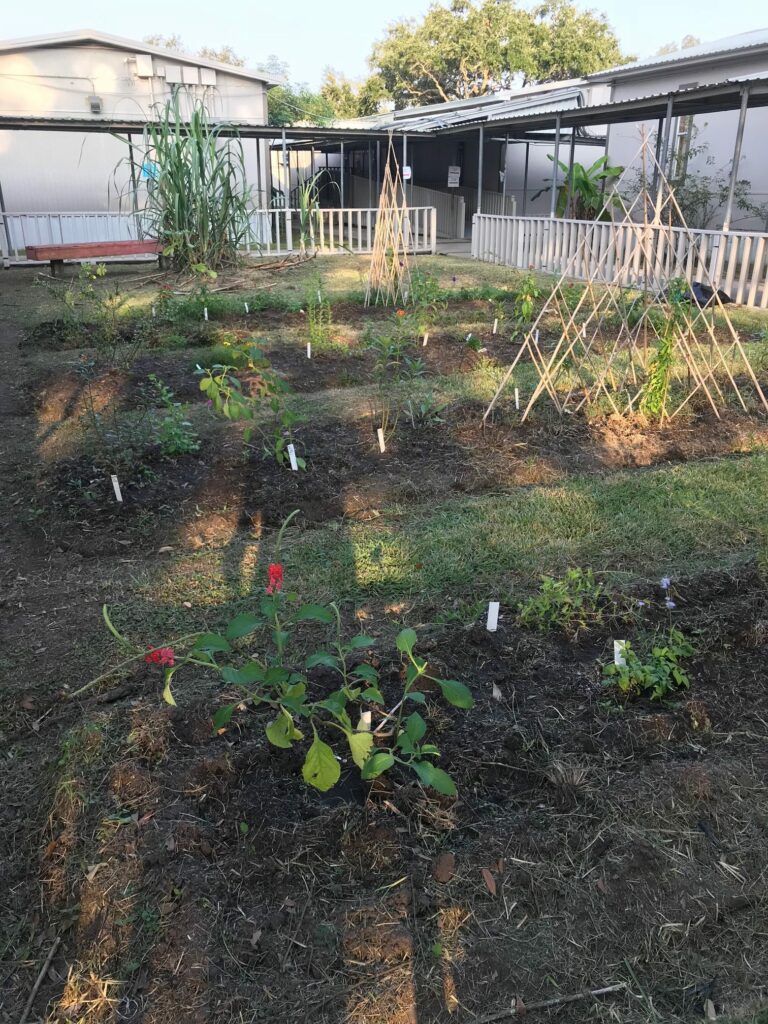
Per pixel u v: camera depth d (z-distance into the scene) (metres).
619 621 3.19
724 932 1.95
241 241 15.12
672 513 4.19
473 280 12.26
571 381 6.11
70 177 19.06
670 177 14.01
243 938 1.92
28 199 18.89
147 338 8.20
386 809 2.28
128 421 5.71
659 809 2.28
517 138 20.48
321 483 4.61
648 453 5.10
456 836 2.21
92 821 2.26
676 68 15.69
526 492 4.53
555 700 2.74
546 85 21.55
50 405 6.29
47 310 10.33
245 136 16.16
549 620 3.16
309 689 2.78
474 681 2.83
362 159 27.08
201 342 8.40
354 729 2.56
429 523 4.15
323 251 16.02
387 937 1.91
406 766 2.44
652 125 16.20
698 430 5.47
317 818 2.24
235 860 2.12
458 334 8.39
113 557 3.91
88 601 3.51
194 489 4.57
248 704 2.71
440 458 4.99
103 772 2.43
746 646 3.05
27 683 2.97
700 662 2.94
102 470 4.78
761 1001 1.79
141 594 3.55
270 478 4.68
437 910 1.99
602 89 17.91
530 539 3.94
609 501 4.37
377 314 9.65
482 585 3.53
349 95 45.97
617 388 6.13
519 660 2.95
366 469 4.83
